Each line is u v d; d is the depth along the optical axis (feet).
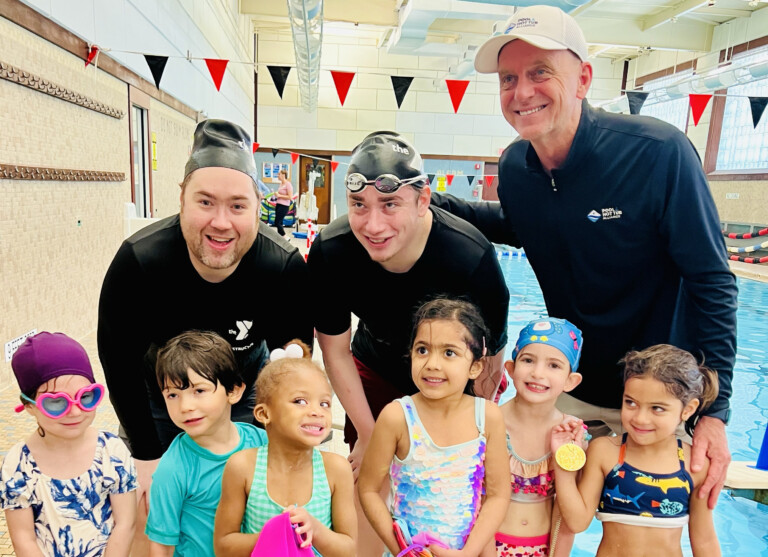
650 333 6.76
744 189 39.14
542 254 7.13
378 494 5.48
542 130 6.16
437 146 53.52
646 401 5.47
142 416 6.09
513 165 7.21
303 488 4.57
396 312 6.64
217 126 5.57
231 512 4.59
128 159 19.45
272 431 4.53
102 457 5.16
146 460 6.13
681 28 40.78
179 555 4.99
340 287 6.56
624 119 6.43
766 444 9.50
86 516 5.00
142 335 6.07
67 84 14.52
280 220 41.73
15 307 12.12
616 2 36.65
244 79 46.06
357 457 6.90
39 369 4.68
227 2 37.65
